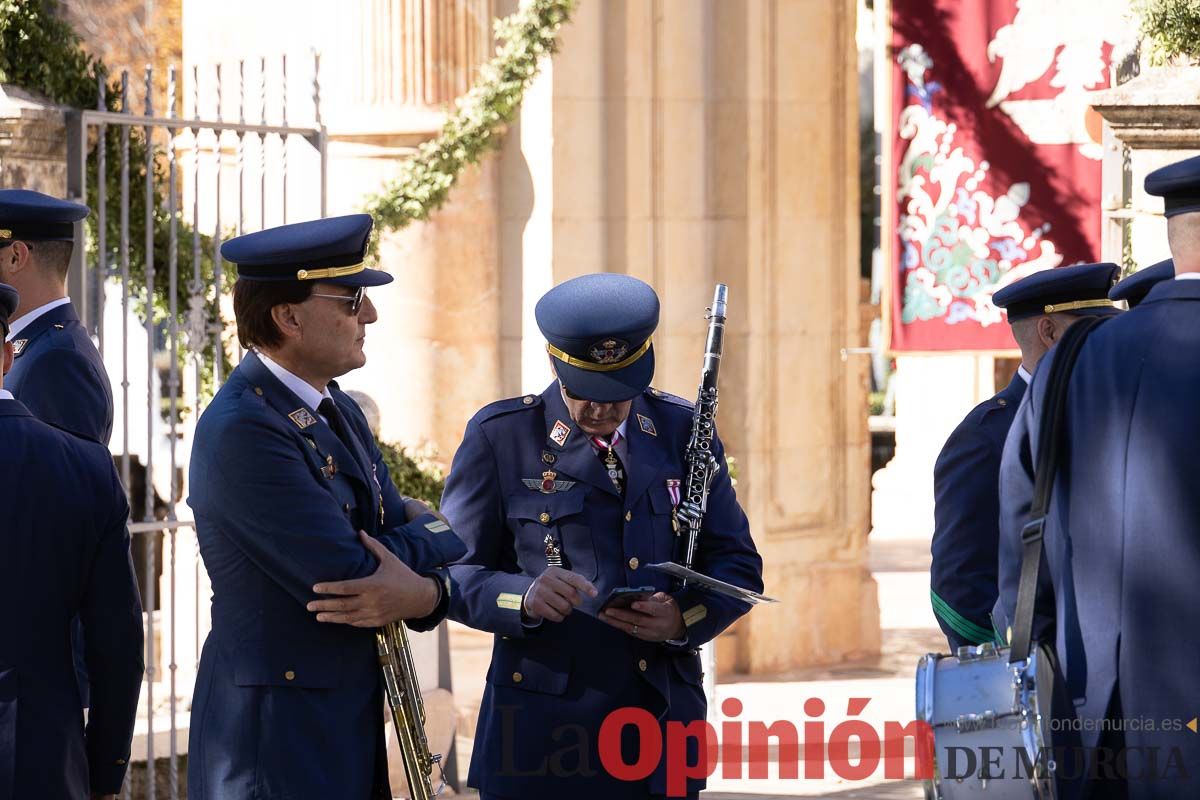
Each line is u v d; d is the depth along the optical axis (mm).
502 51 16688
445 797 15539
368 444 8336
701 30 20250
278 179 18094
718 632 8570
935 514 9570
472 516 8688
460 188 18625
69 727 7656
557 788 8461
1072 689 6680
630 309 8375
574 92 19141
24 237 9734
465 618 8422
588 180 19312
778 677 20719
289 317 7730
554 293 8617
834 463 21828
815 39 21156
